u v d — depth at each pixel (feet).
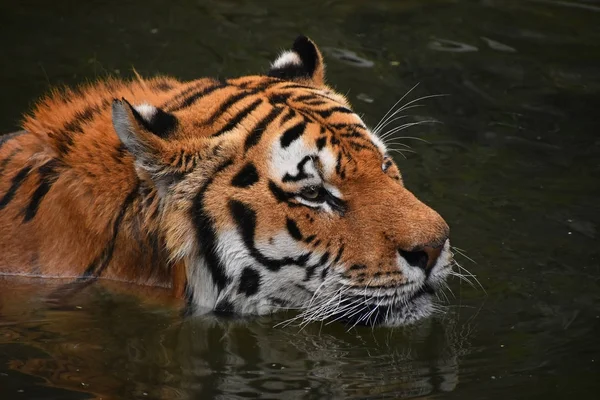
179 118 32.99
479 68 53.21
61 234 33.96
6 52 53.31
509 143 46.68
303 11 59.41
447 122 48.44
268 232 32.53
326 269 32.94
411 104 49.78
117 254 33.78
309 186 32.42
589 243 38.81
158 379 30.22
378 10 59.57
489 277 36.78
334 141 32.68
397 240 32.22
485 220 40.42
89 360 31.17
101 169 33.12
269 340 33.04
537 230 39.75
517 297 35.60
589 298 35.37
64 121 34.30
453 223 40.09
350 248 32.65
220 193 32.30
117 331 33.04
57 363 30.89
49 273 34.14
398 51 54.80
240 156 32.53
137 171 31.78
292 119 32.99
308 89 35.58
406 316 33.45
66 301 34.09
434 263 32.68
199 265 33.12
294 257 32.89
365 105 49.37
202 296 33.63
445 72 52.75
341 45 55.31
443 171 44.27
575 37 56.13
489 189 42.80
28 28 56.24
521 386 29.99
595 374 30.58
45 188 33.91
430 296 33.73
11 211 34.27
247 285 33.14
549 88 51.42
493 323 34.12
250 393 29.48
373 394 29.53
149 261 33.73
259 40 55.72
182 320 33.63
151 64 52.54
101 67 52.01
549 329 33.58
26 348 31.73
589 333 33.14
